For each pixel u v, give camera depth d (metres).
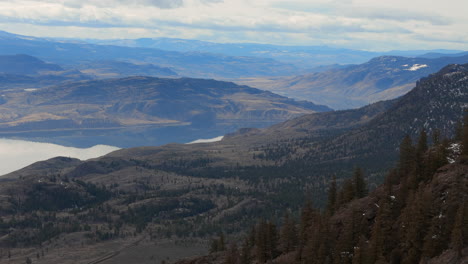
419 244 96.31
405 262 96.00
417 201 101.94
